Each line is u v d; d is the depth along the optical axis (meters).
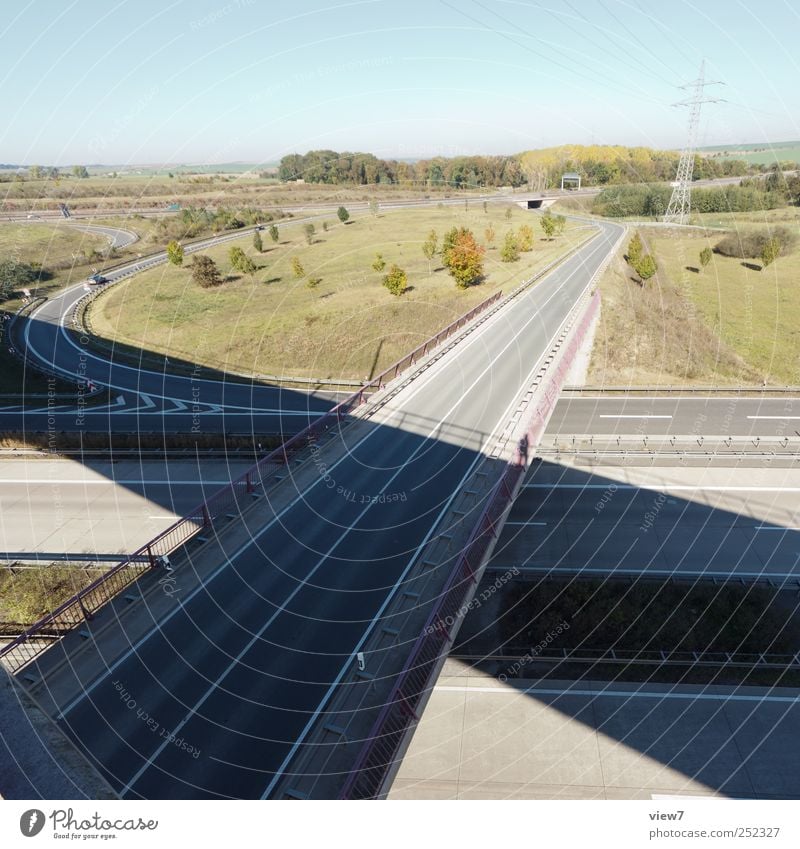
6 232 77.50
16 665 14.03
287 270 59.16
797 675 18.25
